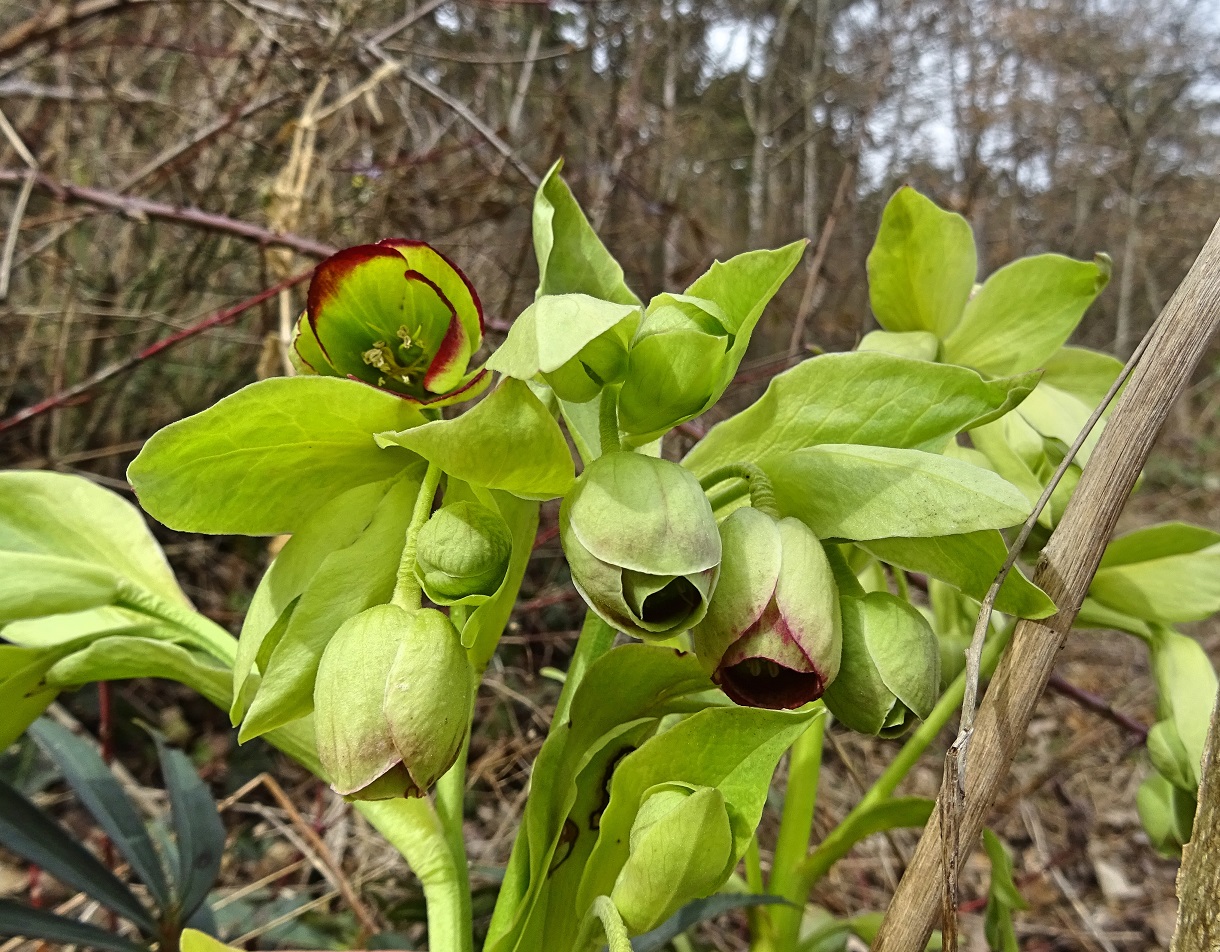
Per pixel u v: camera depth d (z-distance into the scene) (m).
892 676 0.13
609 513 0.12
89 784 0.21
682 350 0.13
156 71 0.63
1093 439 0.20
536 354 0.11
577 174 0.59
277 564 0.14
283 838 0.36
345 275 0.14
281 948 0.28
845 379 0.14
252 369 0.52
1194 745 0.19
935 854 0.13
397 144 0.53
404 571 0.13
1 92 0.45
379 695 0.12
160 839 0.25
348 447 0.13
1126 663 0.67
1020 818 0.47
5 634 0.19
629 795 0.14
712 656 0.13
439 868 0.16
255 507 0.14
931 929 0.13
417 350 0.15
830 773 0.45
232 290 0.51
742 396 0.57
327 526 0.14
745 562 0.13
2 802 0.19
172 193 0.53
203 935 0.13
